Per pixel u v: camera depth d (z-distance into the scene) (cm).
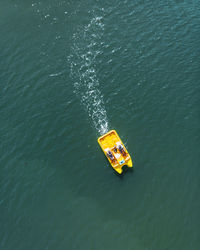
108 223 5397
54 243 5244
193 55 7731
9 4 9131
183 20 8581
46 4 9100
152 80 7281
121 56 7788
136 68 7525
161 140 6319
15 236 5341
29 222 5466
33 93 7194
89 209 5553
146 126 6519
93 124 6594
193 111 6706
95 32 8344
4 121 6769
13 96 7169
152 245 5172
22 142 6425
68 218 5478
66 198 5688
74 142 6356
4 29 8544
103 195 5691
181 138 6328
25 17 8794
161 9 8906
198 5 9025
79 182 5853
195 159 6047
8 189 5841
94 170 5962
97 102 6944
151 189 5722
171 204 5550
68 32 8369
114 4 9062
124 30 8362
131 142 6294
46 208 5597
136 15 8738
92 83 7281
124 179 5828
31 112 6875
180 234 5247
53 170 6025
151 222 5378
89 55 7838
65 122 6662
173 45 7975
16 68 7694
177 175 5875
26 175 5991
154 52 7838
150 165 5997
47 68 7638
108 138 6147
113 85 7225
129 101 6931
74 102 6969
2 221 5497
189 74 7356
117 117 6681
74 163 6081
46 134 6506
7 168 6094
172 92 7050
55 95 7125
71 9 8944
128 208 5538
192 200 5584
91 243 5222
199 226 5309
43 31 8419
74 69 7569
